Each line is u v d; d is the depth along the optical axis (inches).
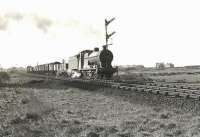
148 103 840.3
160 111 717.9
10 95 1311.5
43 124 633.6
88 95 1167.0
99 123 623.2
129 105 839.1
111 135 522.6
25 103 1023.6
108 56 1752.0
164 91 900.6
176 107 740.0
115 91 1138.0
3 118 737.6
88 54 1957.4
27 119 698.8
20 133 564.7
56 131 572.4
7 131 586.6
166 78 2263.8
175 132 515.8
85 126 595.2
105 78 1737.2
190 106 715.4
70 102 1000.2
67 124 628.7
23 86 1946.4
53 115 741.9
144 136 510.0
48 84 1946.4
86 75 1957.4
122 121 628.7
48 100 1091.3
